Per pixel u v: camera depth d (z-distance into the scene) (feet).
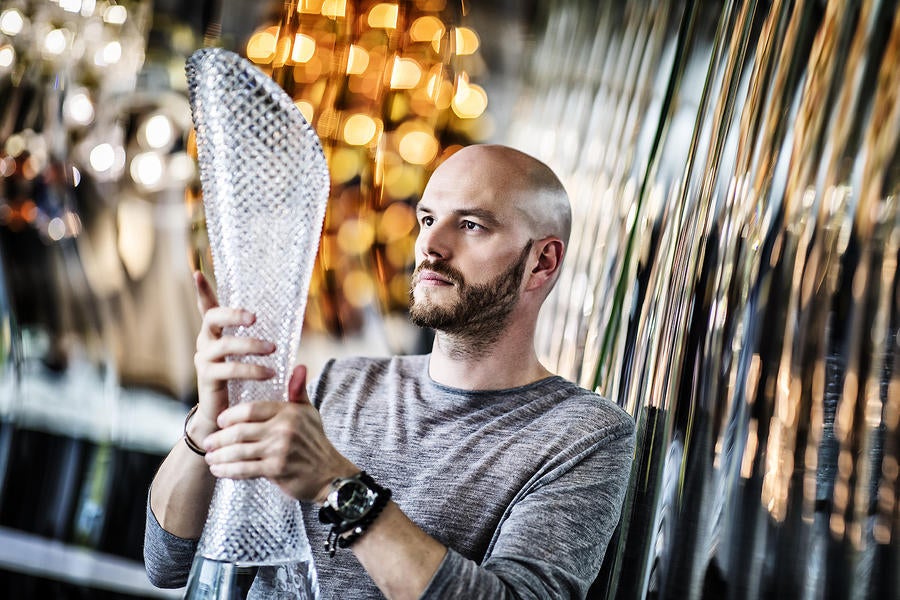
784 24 3.66
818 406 3.22
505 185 4.47
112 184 8.84
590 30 7.36
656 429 4.43
